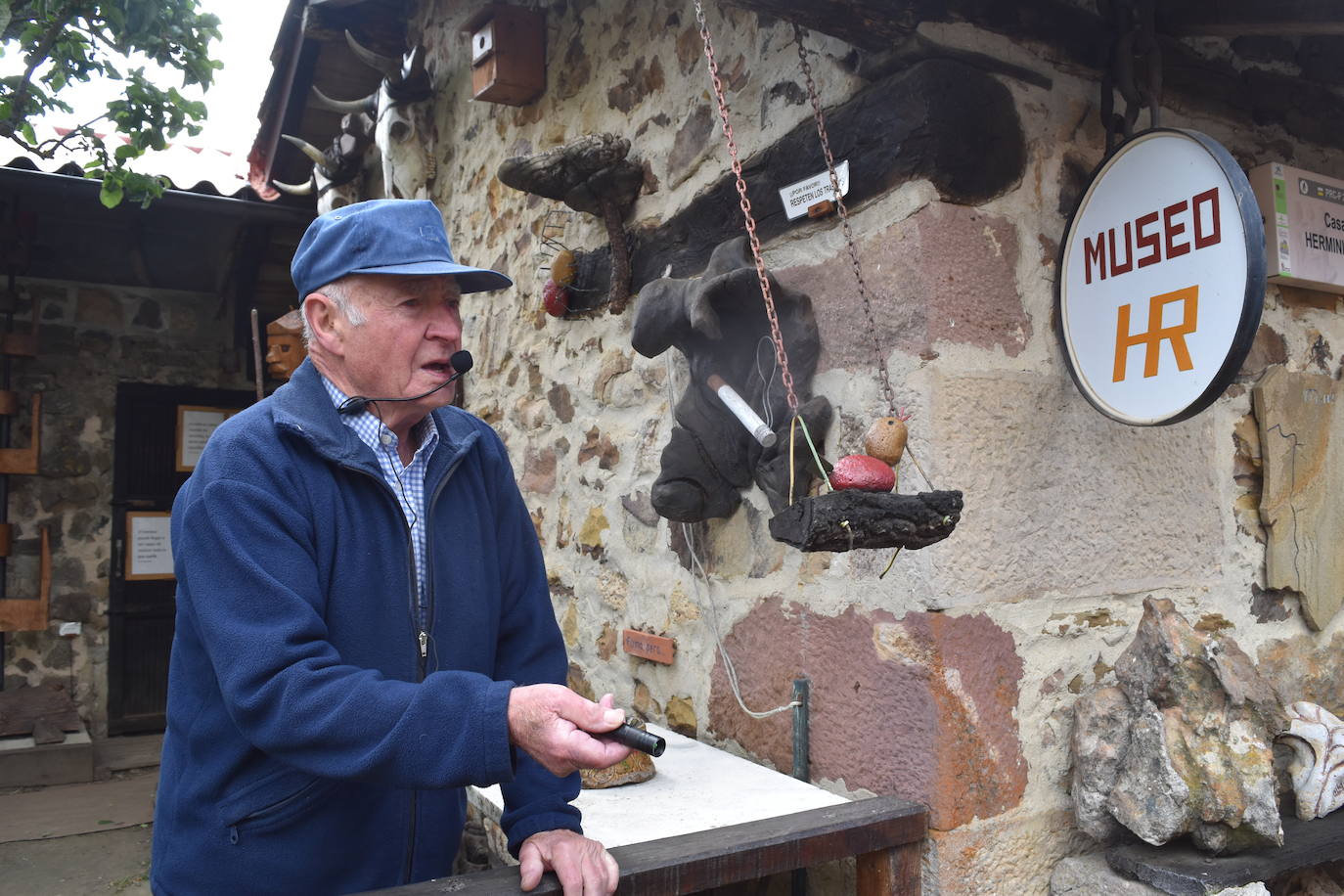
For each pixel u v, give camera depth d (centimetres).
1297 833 174
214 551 117
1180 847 166
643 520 256
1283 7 176
